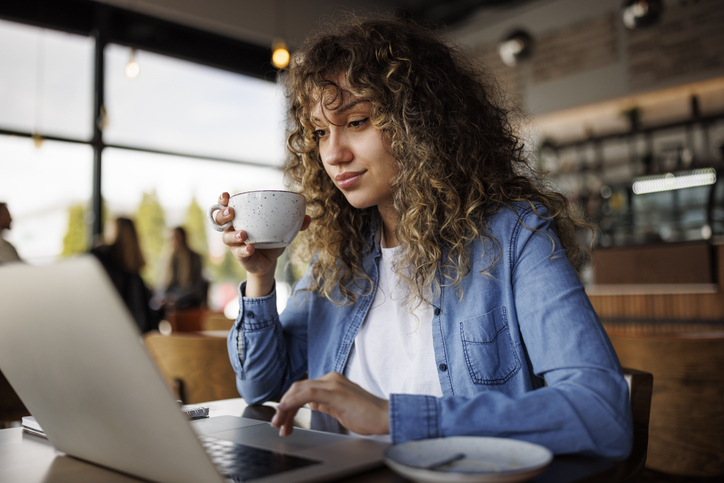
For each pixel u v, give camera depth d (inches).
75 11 201.9
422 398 25.6
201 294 206.8
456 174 41.0
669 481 73.3
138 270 163.5
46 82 196.4
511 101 51.3
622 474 24.0
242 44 240.4
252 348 41.8
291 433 27.3
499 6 254.1
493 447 22.5
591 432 24.7
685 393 70.7
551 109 247.1
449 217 39.4
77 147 200.7
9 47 191.0
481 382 36.9
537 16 251.9
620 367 28.9
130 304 160.4
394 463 20.3
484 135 44.2
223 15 225.3
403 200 40.5
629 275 175.0
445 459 21.6
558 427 24.6
